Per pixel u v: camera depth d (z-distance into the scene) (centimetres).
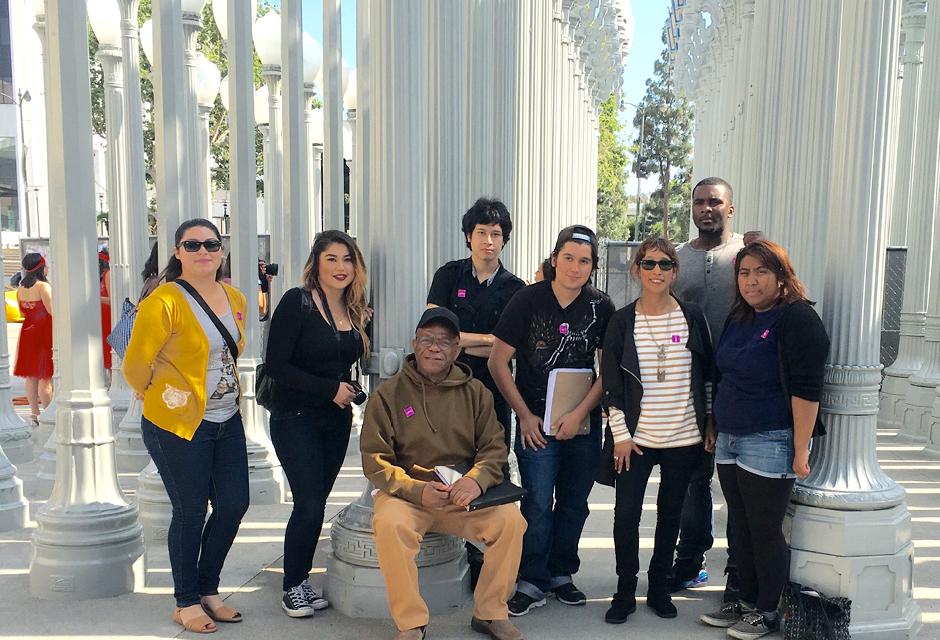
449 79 528
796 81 496
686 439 380
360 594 395
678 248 448
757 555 363
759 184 770
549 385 395
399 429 383
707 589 434
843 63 377
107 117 847
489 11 688
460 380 387
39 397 915
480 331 430
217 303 375
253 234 603
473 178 695
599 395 397
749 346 356
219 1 848
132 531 423
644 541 511
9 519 546
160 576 446
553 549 415
